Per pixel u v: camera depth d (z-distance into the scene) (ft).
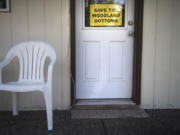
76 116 8.57
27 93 9.35
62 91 9.42
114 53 9.82
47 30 9.09
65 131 7.30
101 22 9.64
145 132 7.22
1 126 7.68
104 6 9.56
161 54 9.51
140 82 9.53
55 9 9.02
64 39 9.18
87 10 9.55
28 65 8.06
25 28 9.02
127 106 9.54
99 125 7.79
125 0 9.55
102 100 9.98
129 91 10.03
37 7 8.95
